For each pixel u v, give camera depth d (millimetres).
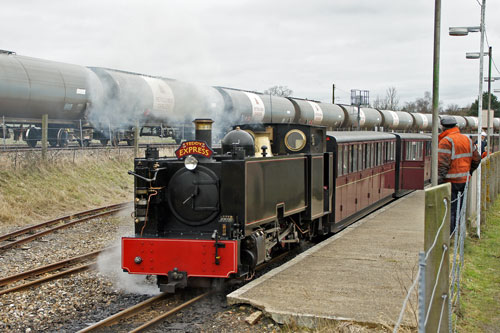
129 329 6320
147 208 7766
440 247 4406
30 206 14461
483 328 6082
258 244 7922
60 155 18938
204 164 7855
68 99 20891
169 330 6238
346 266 8383
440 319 4535
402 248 9688
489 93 23250
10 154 17156
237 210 7527
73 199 16281
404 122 48312
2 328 6352
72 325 6547
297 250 10891
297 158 9625
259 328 6148
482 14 12188
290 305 6477
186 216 7918
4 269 9086
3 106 18984
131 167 21656
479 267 8867
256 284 7395
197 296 7594
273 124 10391
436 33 9898
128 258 7613
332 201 11672
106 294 7848
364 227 11992
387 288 7141
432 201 4316
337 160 11688
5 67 18734
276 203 8688
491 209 15711
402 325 5629
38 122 20906
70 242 11383
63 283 8281
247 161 7617
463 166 9078
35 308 7090
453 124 9133
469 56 13812
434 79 9984
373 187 15680
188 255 7395
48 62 20844
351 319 5910
